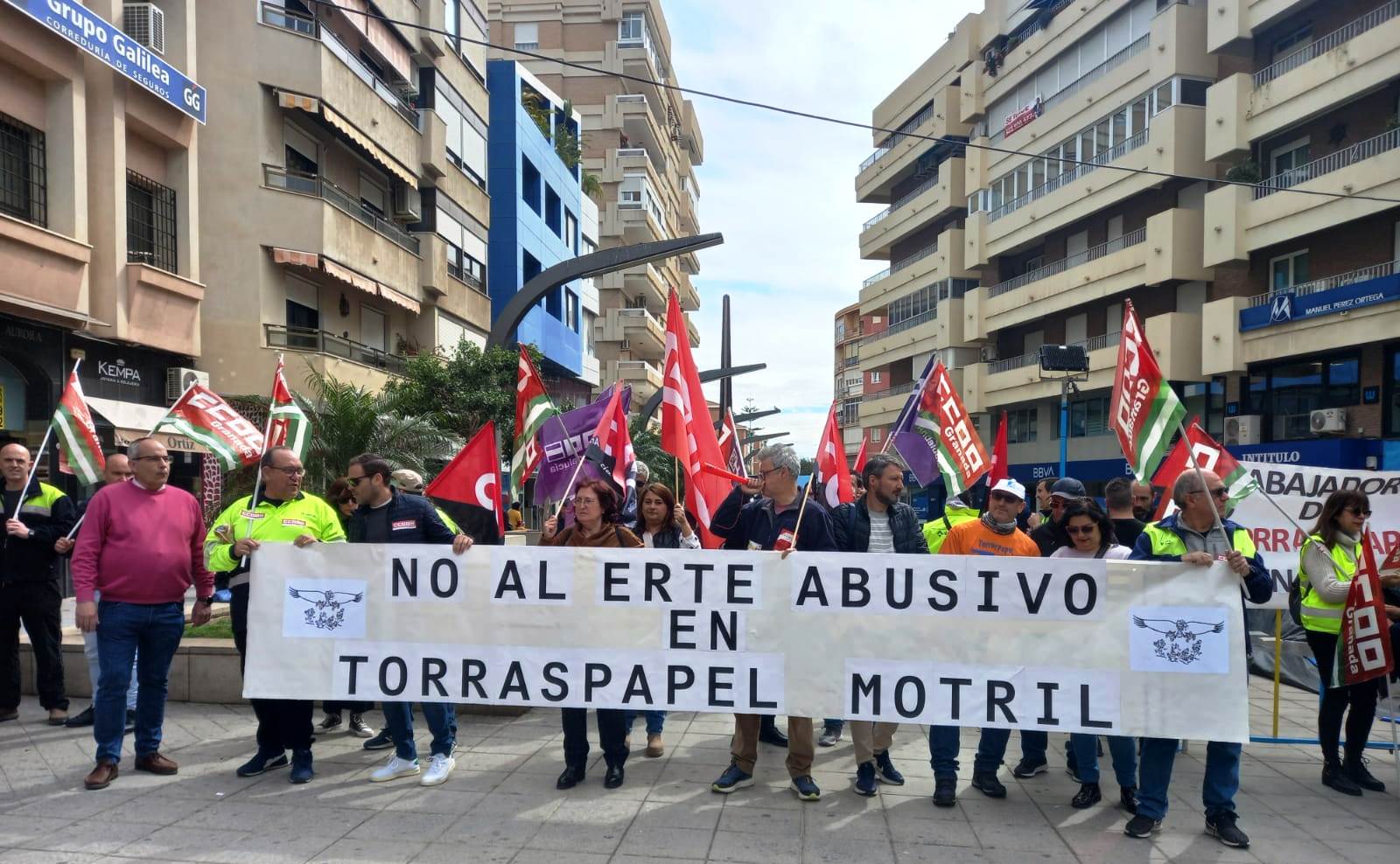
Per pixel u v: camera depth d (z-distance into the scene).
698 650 4.87
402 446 12.16
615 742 5.00
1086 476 27.39
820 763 5.57
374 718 6.39
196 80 15.44
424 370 16.41
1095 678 4.55
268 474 5.21
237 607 5.28
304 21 16.78
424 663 5.00
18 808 4.61
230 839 4.24
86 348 12.62
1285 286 20.45
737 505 5.31
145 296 13.34
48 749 5.59
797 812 4.65
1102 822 4.58
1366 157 17.92
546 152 30.34
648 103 47.47
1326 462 19.05
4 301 10.88
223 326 15.45
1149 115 23.62
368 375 17.97
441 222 22.27
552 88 44.31
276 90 16.00
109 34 12.38
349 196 19.05
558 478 7.72
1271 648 8.05
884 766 5.18
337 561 5.04
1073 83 27.05
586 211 36.88
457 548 5.00
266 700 5.14
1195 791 5.09
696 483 5.79
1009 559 4.64
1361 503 5.16
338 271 16.89
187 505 5.25
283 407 6.05
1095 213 26.53
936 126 33.78
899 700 4.71
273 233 15.83
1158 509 6.16
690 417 5.83
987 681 4.65
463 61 23.80
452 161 23.25
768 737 5.92
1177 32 22.50
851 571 4.77
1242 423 21.20
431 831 4.35
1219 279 22.19
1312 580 5.23
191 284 14.34
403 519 5.23
